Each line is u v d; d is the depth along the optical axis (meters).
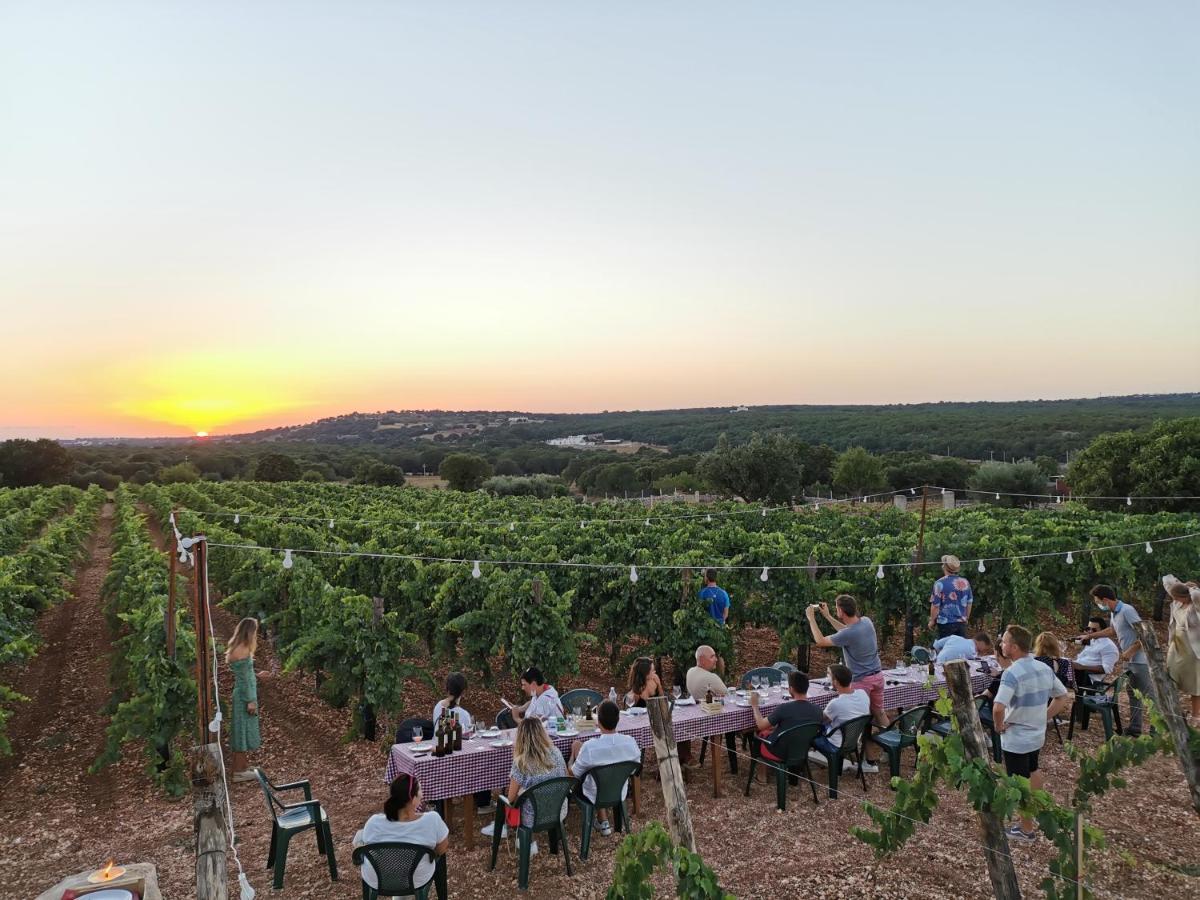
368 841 5.38
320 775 8.71
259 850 6.82
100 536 33.50
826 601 12.99
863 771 8.20
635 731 7.36
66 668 13.35
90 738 9.96
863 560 14.70
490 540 18.92
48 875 6.46
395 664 9.62
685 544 17.00
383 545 19.16
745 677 9.38
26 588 13.12
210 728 5.62
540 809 6.12
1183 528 17.44
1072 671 9.41
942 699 5.00
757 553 14.41
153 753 8.14
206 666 5.64
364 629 9.71
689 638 11.75
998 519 21.47
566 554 15.96
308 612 12.30
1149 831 6.92
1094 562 15.03
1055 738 9.31
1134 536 16.30
